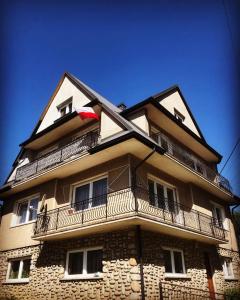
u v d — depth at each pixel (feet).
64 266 36.04
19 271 41.93
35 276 38.55
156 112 42.65
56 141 51.16
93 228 32.19
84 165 38.91
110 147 34.27
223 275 45.32
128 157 35.17
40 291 36.78
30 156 53.52
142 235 31.71
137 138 32.48
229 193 54.03
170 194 42.04
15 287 40.68
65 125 46.85
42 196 44.06
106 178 37.09
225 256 48.78
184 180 45.27
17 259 43.34
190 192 45.09
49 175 42.39
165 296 31.27
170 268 34.68
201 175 44.55
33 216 44.86
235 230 56.39
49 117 55.26
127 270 29.37
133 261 29.35
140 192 33.58
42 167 45.44
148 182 37.91
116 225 31.07
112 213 32.19
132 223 30.48
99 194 36.81
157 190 39.19
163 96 51.01
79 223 34.30
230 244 52.06
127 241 30.73
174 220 37.93
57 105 54.19
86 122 45.78
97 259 33.14
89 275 32.71
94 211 34.78
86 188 39.17
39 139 51.26
